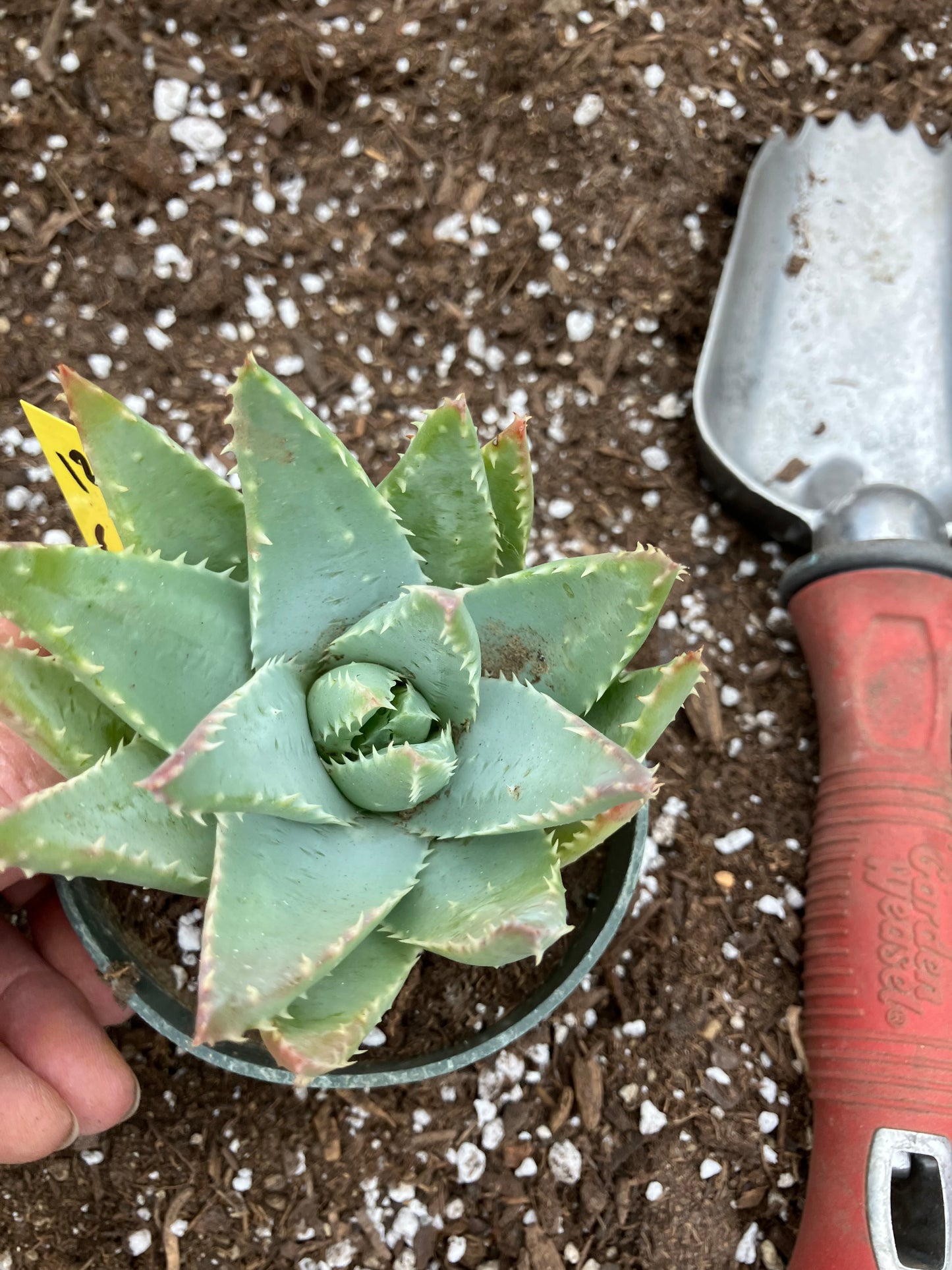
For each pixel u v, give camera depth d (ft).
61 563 0.40
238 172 0.81
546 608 0.47
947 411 0.80
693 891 0.72
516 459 0.48
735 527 0.82
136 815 0.43
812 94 0.87
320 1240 0.64
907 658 0.68
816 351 0.82
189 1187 0.65
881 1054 0.61
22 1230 0.64
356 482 0.44
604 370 0.83
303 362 0.80
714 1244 0.65
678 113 0.83
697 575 0.80
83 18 0.79
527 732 0.46
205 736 0.37
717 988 0.70
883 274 0.83
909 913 0.63
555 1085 0.68
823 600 0.70
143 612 0.43
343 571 0.47
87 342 0.77
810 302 0.82
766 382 0.82
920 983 0.61
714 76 0.85
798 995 0.70
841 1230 0.59
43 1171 0.64
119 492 0.45
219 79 0.81
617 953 0.70
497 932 0.39
